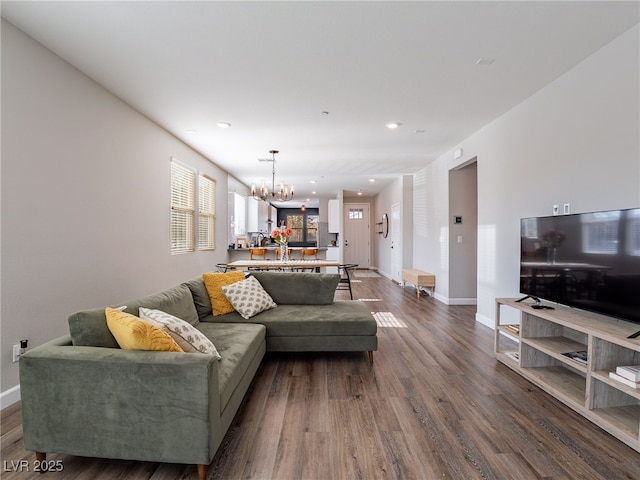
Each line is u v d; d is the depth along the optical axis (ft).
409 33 7.29
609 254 6.75
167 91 10.18
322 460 5.46
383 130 13.87
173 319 6.10
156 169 13.15
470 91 10.17
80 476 5.09
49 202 7.96
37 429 5.07
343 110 11.69
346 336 9.61
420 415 6.85
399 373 8.98
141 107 11.41
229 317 9.80
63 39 7.51
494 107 11.41
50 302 7.98
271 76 9.28
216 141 15.51
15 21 6.88
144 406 4.92
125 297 11.06
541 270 8.71
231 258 23.70
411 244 24.13
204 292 10.09
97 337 5.59
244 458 5.50
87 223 9.23
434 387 8.13
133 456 4.96
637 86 7.00
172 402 4.88
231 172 23.09
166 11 6.57
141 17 6.76
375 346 9.62
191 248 17.03
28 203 7.40
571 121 8.81
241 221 29.40
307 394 7.77
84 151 9.12
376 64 8.61
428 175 20.65
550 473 5.16
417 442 5.94
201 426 4.84
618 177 7.45
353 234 36.37
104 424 4.98
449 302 17.72
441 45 7.74
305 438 6.06
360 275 30.96
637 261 6.18
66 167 8.48
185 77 9.31
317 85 9.81
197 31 7.23
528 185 10.65
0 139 6.81
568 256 7.81
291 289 11.50
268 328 9.59
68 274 8.55
